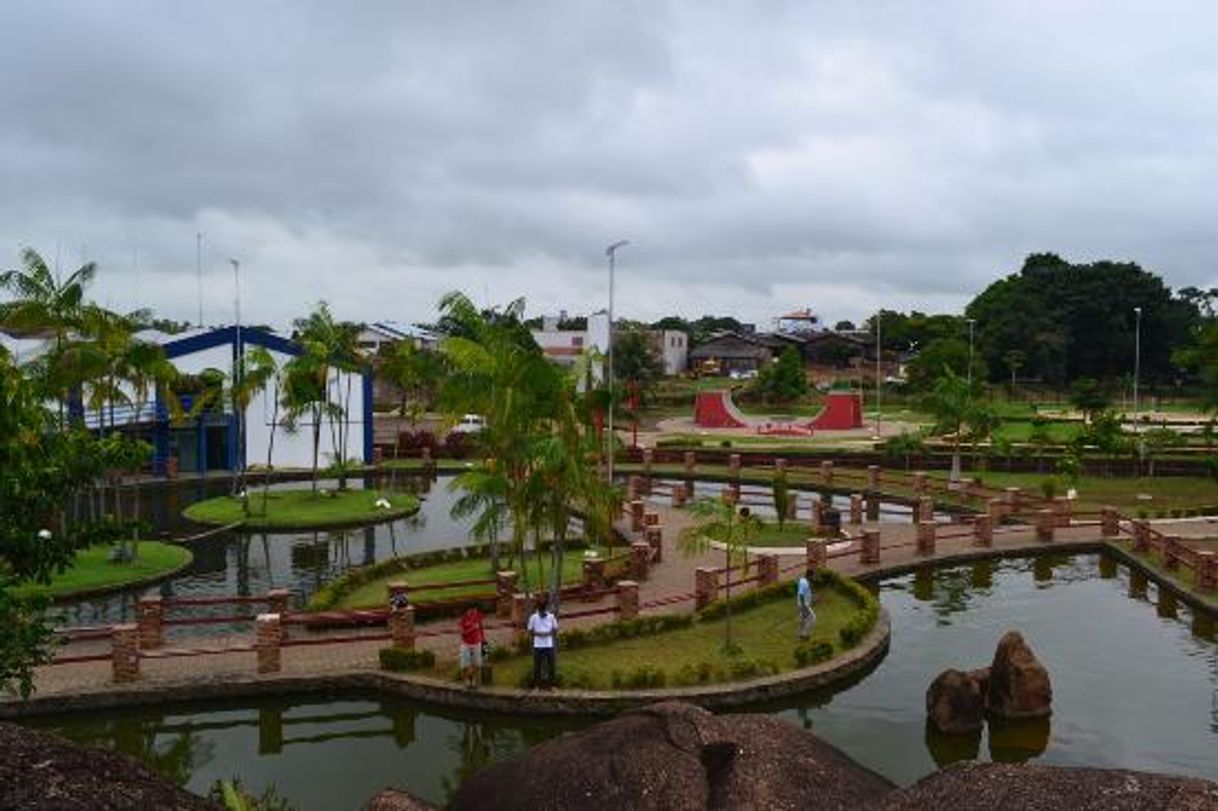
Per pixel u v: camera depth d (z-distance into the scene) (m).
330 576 34.38
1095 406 86.44
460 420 32.44
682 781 12.25
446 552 34.62
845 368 146.88
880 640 25.23
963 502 47.22
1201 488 52.03
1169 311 120.12
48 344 45.09
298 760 19.41
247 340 56.97
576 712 20.95
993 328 119.25
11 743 8.76
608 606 28.78
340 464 52.69
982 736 20.28
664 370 135.88
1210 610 28.73
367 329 118.38
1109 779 9.94
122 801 8.56
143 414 53.00
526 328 29.14
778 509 40.19
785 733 13.27
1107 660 25.27
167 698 21.25
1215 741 20.06
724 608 27.47
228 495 50.69
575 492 26.55
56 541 13.66
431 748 20.02
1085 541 38.00
